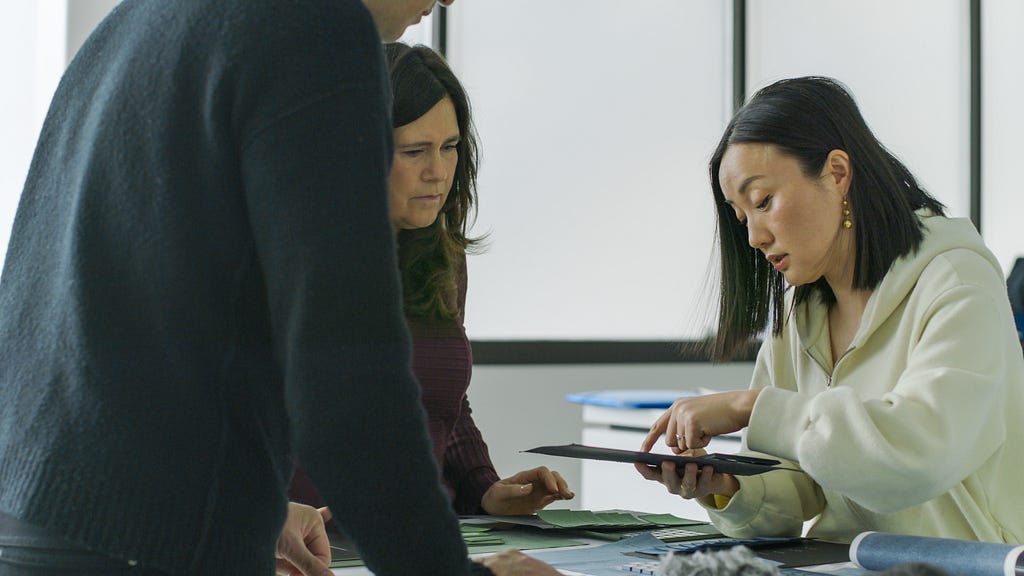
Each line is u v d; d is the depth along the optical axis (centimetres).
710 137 382
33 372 78
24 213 86
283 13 76
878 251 154
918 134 436
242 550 78
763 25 393
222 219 76
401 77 175
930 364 143
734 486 159
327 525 156
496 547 139
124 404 75
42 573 76
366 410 72
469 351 195
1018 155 463
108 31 86
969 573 111
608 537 147
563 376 345
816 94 153
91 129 80
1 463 78
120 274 77
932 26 439
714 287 176
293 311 73
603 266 359
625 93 363
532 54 344
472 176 200
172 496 75
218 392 77
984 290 148
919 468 133
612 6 361
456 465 192
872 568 121
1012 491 153
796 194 151
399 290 77
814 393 172
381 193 76
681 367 373
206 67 76
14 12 262
